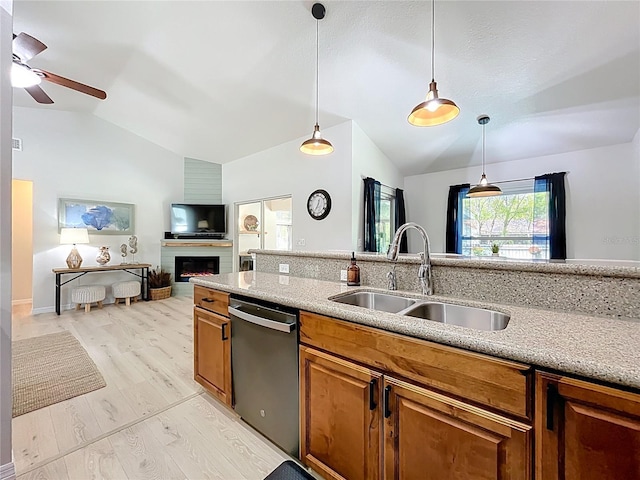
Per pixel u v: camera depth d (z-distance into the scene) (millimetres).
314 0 2385
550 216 4398
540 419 833
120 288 4945
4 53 1322
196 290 2209
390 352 1136
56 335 3512
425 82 3137
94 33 2973
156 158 5801
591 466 763
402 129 4148
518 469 867
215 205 5992
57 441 1714
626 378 705
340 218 4160
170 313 4523
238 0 2484
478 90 3164
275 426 1620
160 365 2723
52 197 4680
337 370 1312
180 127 5035
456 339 968
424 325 1071
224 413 2000
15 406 2053
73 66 3533
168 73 3598
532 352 836
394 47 2730
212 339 2037
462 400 969
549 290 1306
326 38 2752
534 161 4648
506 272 1410
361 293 1801
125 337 3461
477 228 5195
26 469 1500
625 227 3955
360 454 1238
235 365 1861
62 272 4383
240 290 1787
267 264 2627
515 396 869
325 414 1371
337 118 4012
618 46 2424
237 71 3396
